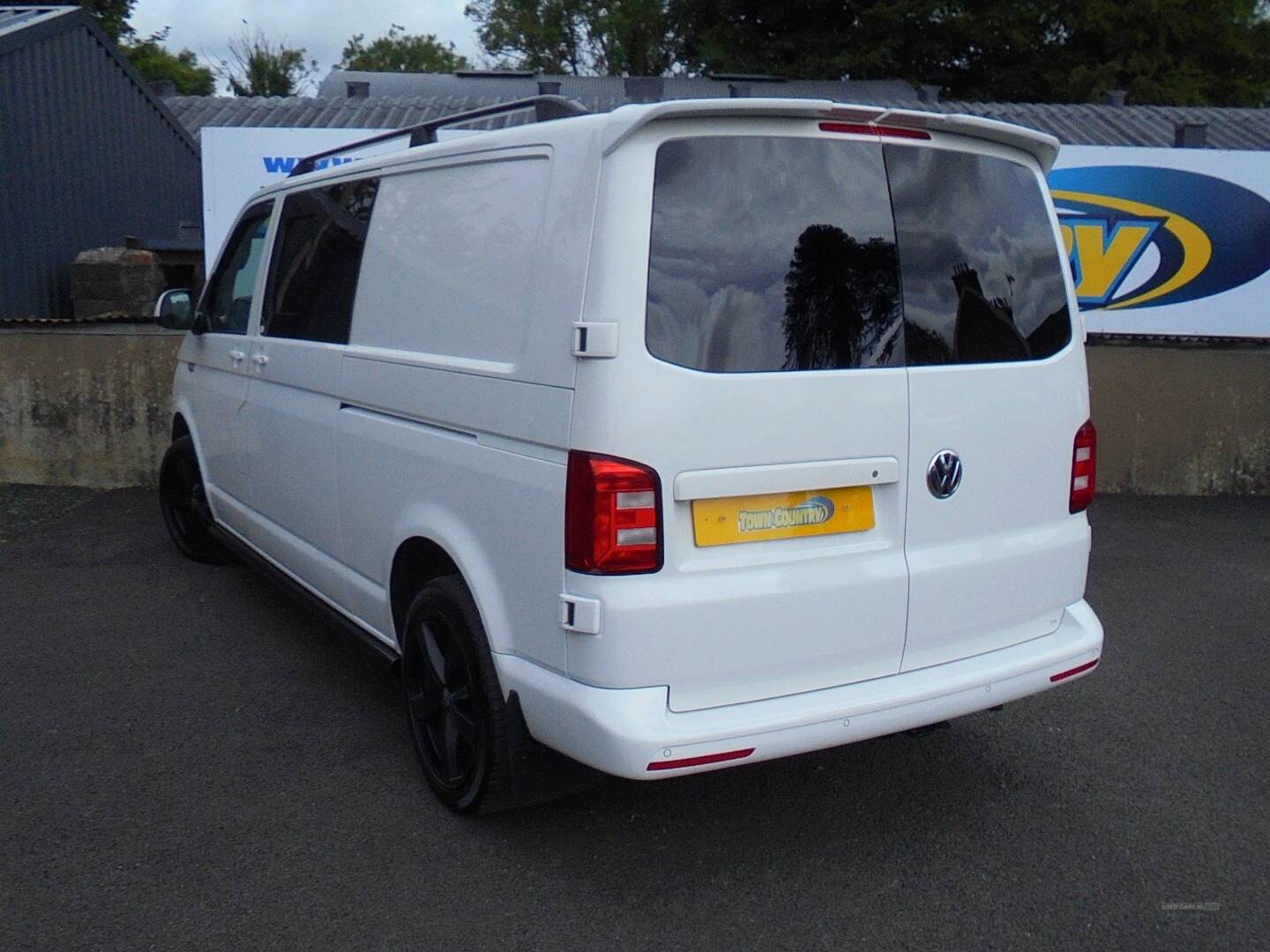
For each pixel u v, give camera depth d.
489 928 3.12
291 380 4.65
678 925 3.15
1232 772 4.10
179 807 3.77
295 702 4.66
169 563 6.65
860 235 3.20
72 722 4.44
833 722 3.12
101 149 12.52
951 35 26.73
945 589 3.33
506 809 3.55
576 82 18.98
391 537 3.91
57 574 6.41
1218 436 8.79
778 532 3.09
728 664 3.03
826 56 27.59
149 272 11.17
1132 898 3.29
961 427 3.34
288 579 5.00
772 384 3.02
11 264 10.69
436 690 3.74
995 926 3.15
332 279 4.42
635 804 3.83
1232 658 5.31
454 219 3.63
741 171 3.05
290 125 13.51
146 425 8.43
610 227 2.93
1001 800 3.88
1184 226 9.74
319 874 3.37
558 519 3.01
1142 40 26.78
